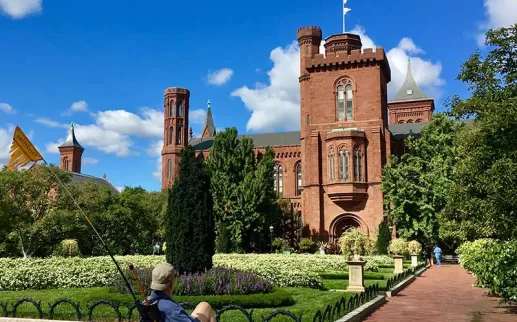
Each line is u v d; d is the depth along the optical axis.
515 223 13.46
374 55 52.00
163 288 5.70
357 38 55.56
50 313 10.73
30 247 35.41
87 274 19.30
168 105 82.88
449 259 49.22
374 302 15.11
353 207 50.69
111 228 42.47
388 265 36.34
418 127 68.62
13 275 18.00
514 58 13.95
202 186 16.20
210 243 16.06
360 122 51.94
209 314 6.28
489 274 15.55
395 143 60.19
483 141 13.66
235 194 53.16
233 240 52.19
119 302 13.02
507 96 13.49
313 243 50.16
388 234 46.44
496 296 18.77
